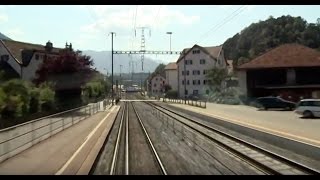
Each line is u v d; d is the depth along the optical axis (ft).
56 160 56.29
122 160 60.64
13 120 98.78
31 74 242.17
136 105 284.82
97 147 72.33
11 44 248.32
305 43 388.78
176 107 238.89
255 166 53.42
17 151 61.93
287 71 226.99
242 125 109.81
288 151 67.46
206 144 79.71
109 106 263.08
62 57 172.86
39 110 129.59
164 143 81.20
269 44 402.31
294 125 109.09
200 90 395.34
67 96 170.30
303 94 217.77
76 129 107.04
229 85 301.22
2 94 106.83
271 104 180.75
